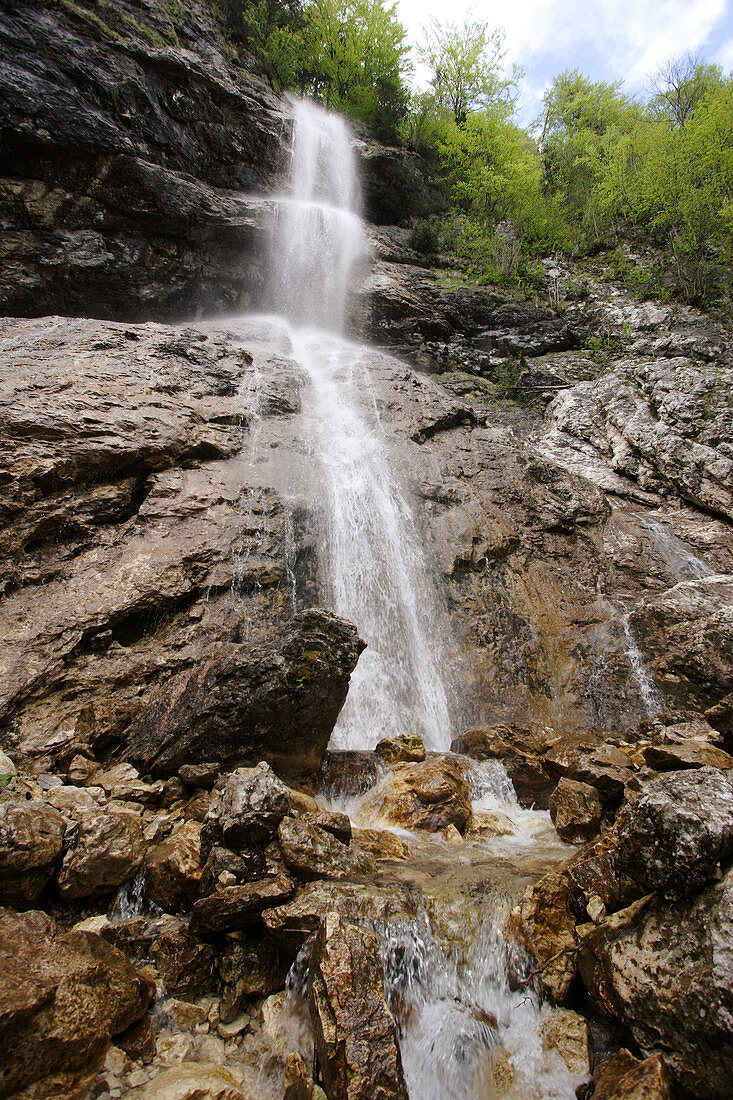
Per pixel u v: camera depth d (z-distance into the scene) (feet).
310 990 10.19
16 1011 8.22
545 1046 9.93
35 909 11.44
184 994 11.12
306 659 18.33
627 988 9.57
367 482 33.50
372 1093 8.43
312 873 12.64
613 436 47.24
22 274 38.78
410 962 11.16
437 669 27.63
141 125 43.98
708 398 44.06
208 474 28.58
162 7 52.70
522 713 26.68
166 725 18.03
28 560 21.59
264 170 55.83
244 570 25.03
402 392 43.52
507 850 15.83
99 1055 9.19
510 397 53.67
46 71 38.60
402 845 15.67
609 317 57.57
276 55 65.21
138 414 27.78
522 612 30.73
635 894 11.39
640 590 33.78
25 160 38.22
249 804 13.23
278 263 51.19
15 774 15.05
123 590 21.61
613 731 25.49
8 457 22.13
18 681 17.66
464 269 63.16
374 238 61.87
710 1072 8.29
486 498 36.19
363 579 29.07
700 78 79.87
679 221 62.54
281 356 42.68
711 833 9.71
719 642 24.77
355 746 23.53
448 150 70.85
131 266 42.50
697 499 41.27
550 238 67.46
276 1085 9.64
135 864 12.96
